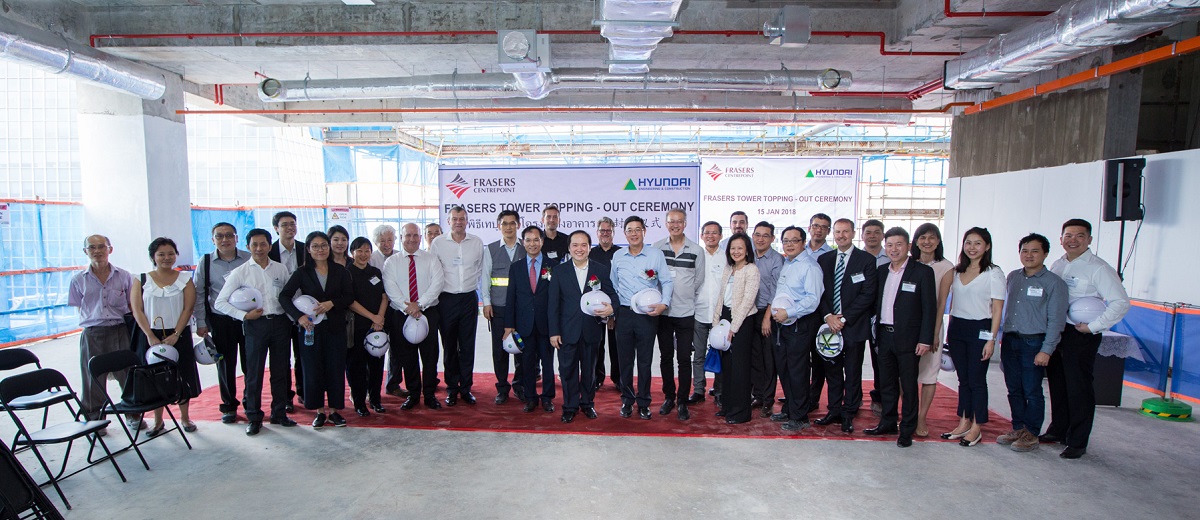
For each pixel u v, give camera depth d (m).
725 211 9.07
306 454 3.73
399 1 5.95
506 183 7.89
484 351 7.07
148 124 6.80
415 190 15.38
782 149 13.90
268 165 12.26
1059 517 2.94
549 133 14.11
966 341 3.81
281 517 2.95
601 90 9.16
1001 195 6.98
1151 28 4.05
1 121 10.38
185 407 4.11
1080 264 3.73
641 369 4.31
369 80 6.66
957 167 7.98
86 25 5.99
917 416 3.82
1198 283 4.80
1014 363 3.80
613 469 3.50
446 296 4.66
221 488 3.26
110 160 6.78
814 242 4.67
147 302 3.92
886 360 3.93
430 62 6.83
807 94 9.16
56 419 4.37
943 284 3.84
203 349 4.09
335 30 6.03
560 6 5.97
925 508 3.03
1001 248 6.96
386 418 4.41
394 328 4.56
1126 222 5.43
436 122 10.20
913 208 15.24
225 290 3.97
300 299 3.98
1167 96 6.60
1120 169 5.14
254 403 4.06
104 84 5.93
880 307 3.89
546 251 4.95
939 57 6.46
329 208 12.28
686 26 6.06
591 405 4.38
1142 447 3.83
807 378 4.08
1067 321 3.62
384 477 3.40
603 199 7.82
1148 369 5.14
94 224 6.83
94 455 3.72
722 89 6.71
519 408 4.67
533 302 4.44
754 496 3.17
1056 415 3.88
